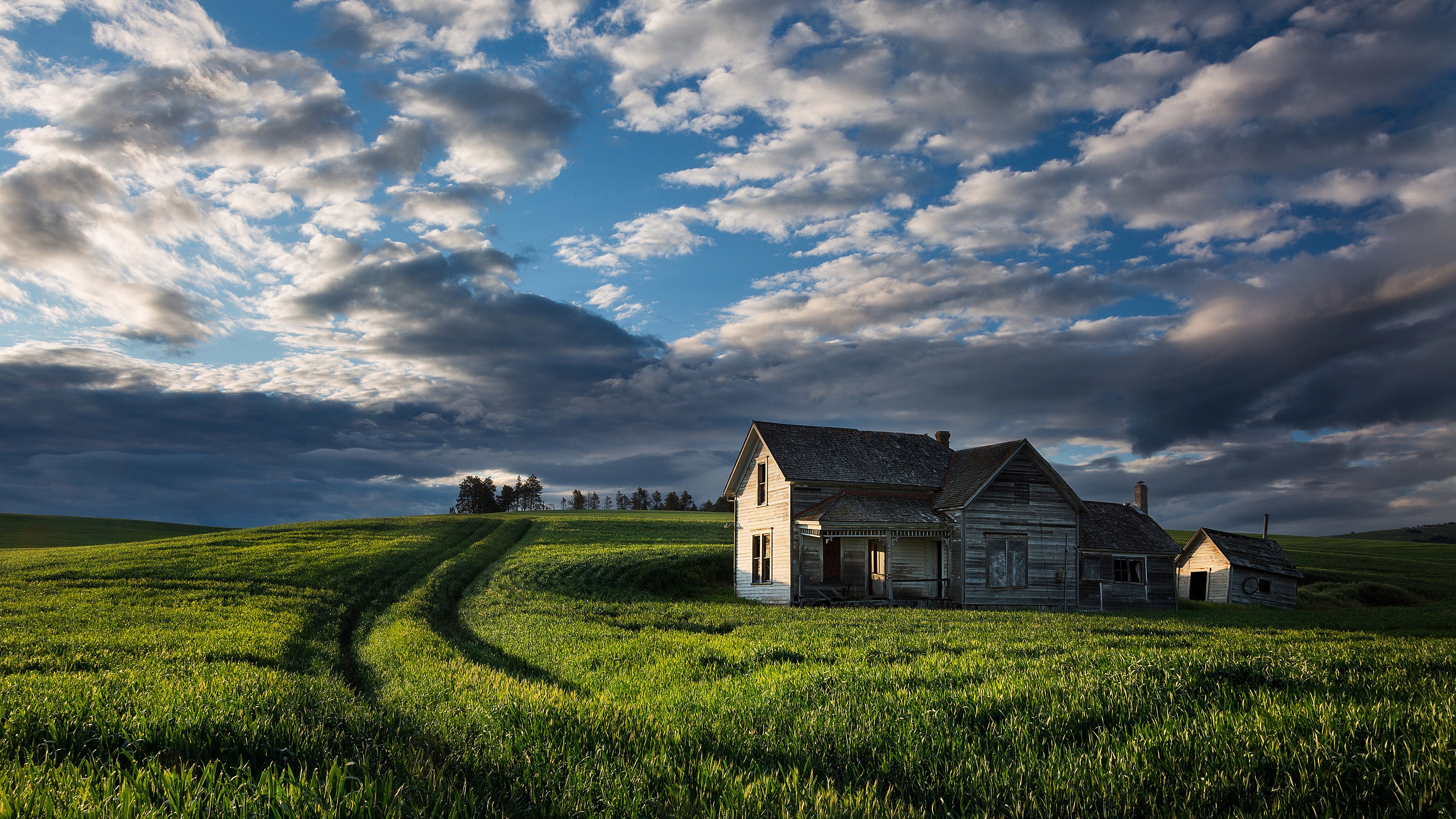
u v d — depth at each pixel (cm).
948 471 3912
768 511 3672
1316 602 4834
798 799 551
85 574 3347
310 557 4031
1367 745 625
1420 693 855
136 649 1633
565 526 7131
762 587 3669
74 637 1811
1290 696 828
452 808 492
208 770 500
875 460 3788
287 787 480
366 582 3372
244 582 3191
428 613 2639
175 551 4206
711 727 783
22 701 760
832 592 3381
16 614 2319
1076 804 564
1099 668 1066
